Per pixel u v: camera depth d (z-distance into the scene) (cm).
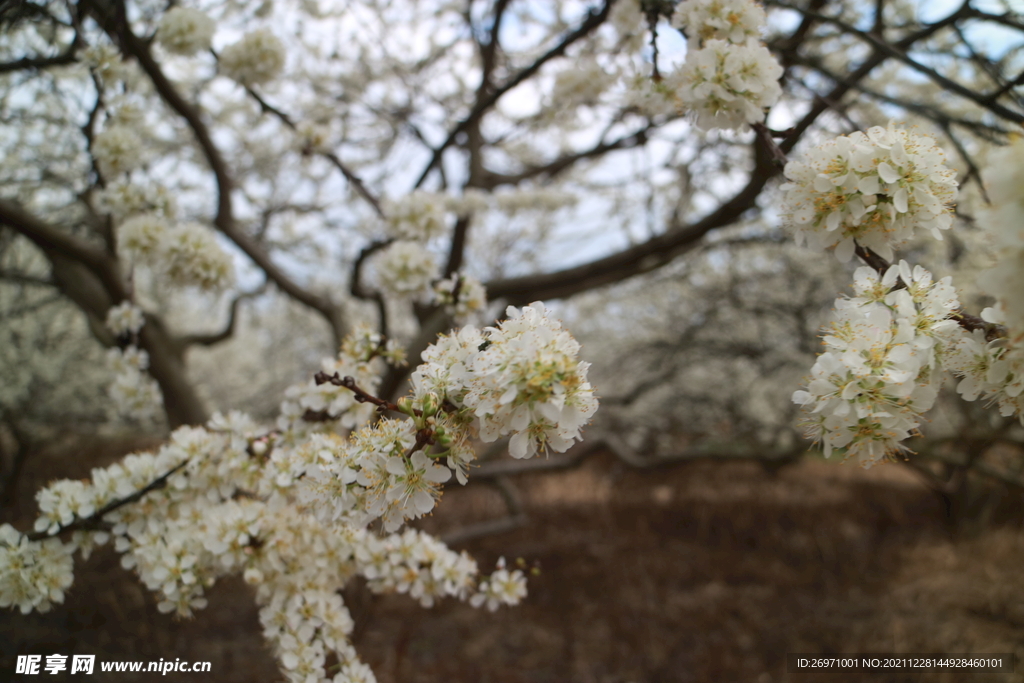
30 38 258
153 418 408
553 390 83
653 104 183
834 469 699
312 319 596
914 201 107
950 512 566
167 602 148
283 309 586
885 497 632
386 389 280
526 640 417
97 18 225
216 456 158
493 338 88
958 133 321
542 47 398
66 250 278
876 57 226
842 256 114
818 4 248
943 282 104
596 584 489
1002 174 72
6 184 312
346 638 165
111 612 277
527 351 84
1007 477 472
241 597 402
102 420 407
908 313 99
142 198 206
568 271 337
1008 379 97
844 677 369
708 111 146
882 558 528
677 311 618
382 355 162
